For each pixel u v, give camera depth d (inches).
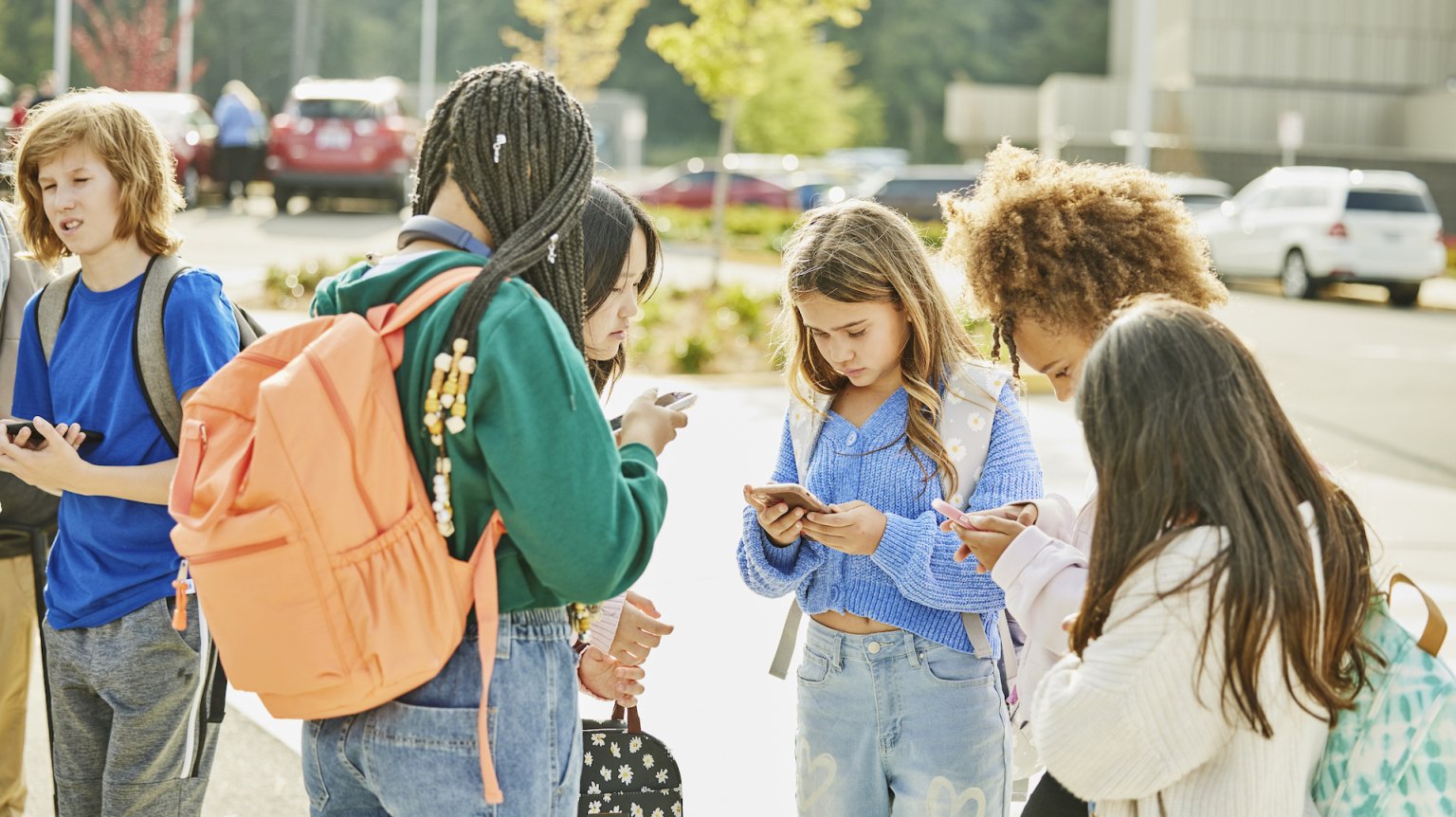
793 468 116.3
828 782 109.2
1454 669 193.3
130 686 114.9
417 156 88.2
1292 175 855.1
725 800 160.6
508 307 78.7
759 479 305.0
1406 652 81.0
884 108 2600.9
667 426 90.0
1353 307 796.0
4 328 137.2
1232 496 75.1
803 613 114.0
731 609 225.3
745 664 203.2
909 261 105.6
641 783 111.4
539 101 84.5
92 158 113.3
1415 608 232.5
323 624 75.1
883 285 104.4
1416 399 478.9
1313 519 78.2
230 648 76.5
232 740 173.5
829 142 1694.1
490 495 79.4
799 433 113.9
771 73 1620.3
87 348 116.6
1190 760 76.2
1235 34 1547.7
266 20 2335.1
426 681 78.2
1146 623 75.5
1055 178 95.7
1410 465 369.4
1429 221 798.5
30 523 136.8
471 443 77.7
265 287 543.5
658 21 2541.8
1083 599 79.7
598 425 79.0
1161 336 78.4
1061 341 93.5
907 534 101.9
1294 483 78.8
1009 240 93.4
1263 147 1330.0
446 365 77.0
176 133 913.5
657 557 249.3
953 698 105.1
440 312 78.9
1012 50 2640.3
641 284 115.8
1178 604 74.8
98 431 114.0
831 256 104.0
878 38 2635.3
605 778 111.1
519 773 81.0
